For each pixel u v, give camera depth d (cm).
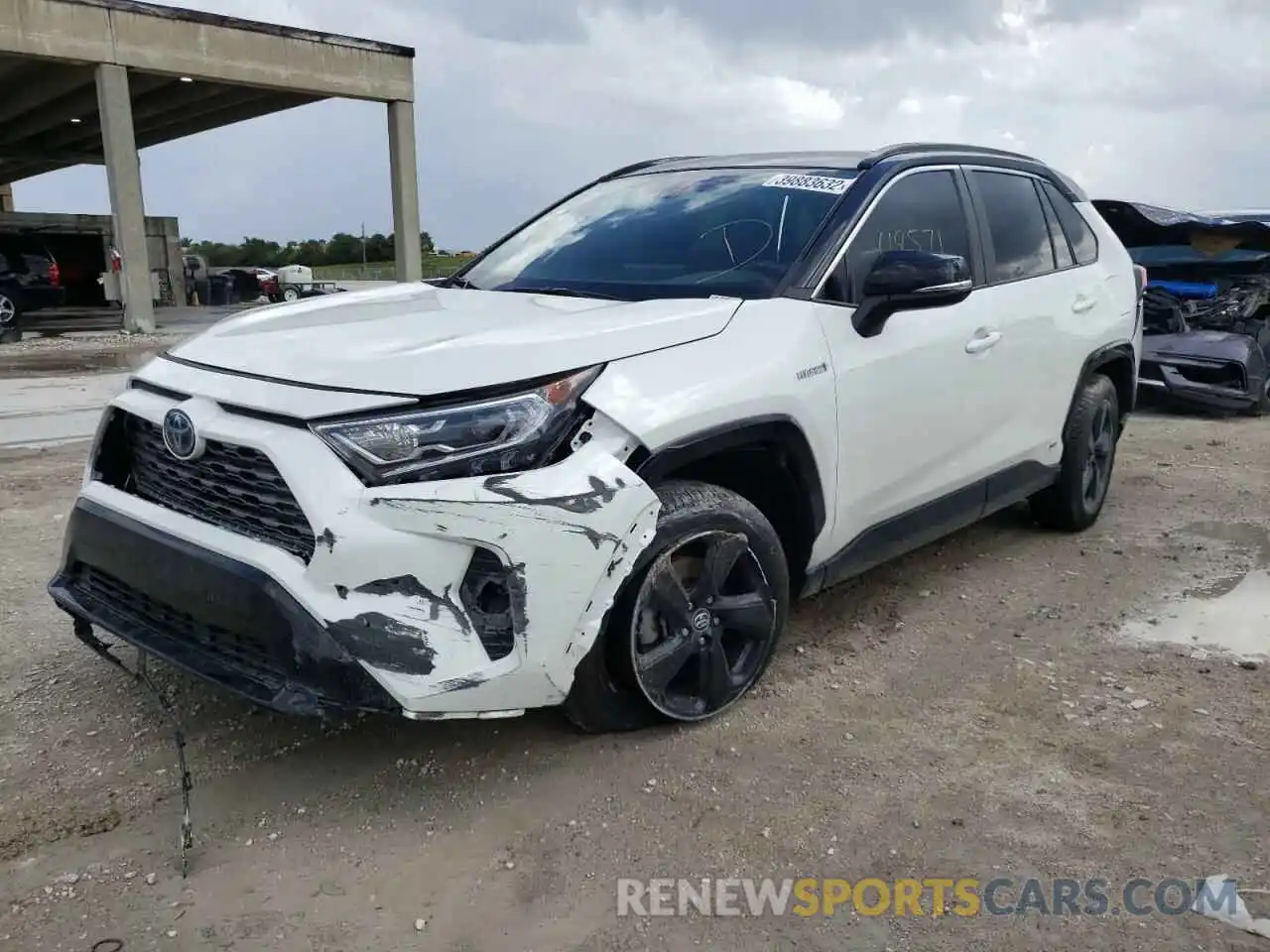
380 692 248
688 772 296
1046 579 459
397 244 2219
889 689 349
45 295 1722
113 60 1742
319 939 228
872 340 355
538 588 258
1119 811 279
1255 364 888
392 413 253
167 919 233
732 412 297
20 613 404
